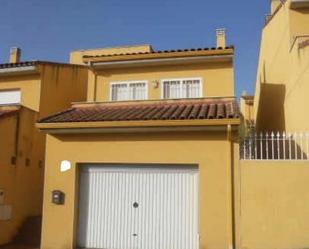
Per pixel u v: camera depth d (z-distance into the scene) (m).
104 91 15.09
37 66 15.64
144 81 14.77
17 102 16.16
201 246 9.84
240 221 9.67
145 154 10.62
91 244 10.87
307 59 10.53
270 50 16.55
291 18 12.88
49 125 10.86
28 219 13.80
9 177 13.03
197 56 13.92
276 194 9.57
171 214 10.47
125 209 10.80
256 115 21.22
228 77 14.01
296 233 9.31
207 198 9.98
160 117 10.32
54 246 10.79
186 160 10.30
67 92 16.91
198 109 11.54
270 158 10.11
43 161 15.12
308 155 9.80
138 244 10.58
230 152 9.98
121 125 10.36
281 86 14.03
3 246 12.02
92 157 10.98
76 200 10.99
